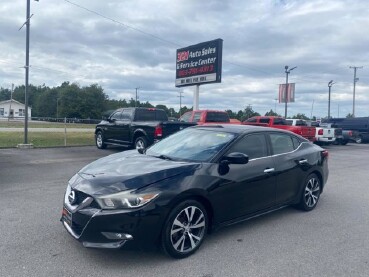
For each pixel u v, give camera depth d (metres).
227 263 3.87
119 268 3.67
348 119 29.45
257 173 4.95
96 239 3.63
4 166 10.05
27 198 6.38
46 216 5.30
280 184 5.38
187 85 23.27
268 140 5.43
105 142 14.99
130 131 13.41
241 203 4.72
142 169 4.16
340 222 5.48
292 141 5.99
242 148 4.95
